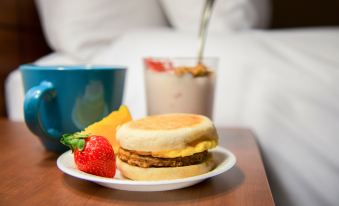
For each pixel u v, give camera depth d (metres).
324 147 0.86
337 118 0.87
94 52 1.20
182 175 0.42
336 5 1.63
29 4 1.33
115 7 1.23
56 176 0.48
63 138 0.44
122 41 1.12
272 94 0.91
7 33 1.23
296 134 0.88
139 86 1.00
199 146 0.44
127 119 0.53
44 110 0.56
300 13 1.65
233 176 0.48
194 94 0.70
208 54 0.98
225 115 0.93
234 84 0.94
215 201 0.39
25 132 0.77
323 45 1.00
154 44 1.05
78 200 0.39
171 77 0.70
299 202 0.85
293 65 0.95
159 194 0.41
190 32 1.15
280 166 0.87
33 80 0.57
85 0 1.21
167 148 0.42
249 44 1.00
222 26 1.15
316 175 0.85
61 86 0.56
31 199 0.40
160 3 1.32
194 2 1.19
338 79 0.91
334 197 0.84
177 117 0.50
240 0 1.18
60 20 1.21
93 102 0.59
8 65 1.24
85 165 0.43
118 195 0.41
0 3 1.20
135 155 0.43
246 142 0.69
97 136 0.44
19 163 0.54
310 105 0.89
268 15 1.37
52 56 1.24
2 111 1.22
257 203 0.39
